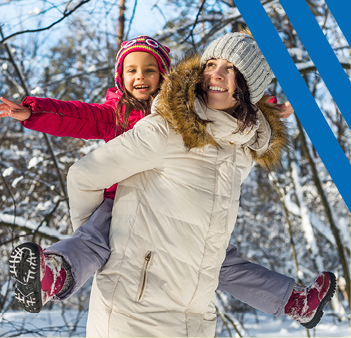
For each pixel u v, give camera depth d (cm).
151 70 221
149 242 156
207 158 165
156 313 152
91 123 208
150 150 160
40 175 653
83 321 632
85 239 159
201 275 158
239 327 550
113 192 189
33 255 132
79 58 789
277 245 960
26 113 188
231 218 166
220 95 169
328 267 883
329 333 736
